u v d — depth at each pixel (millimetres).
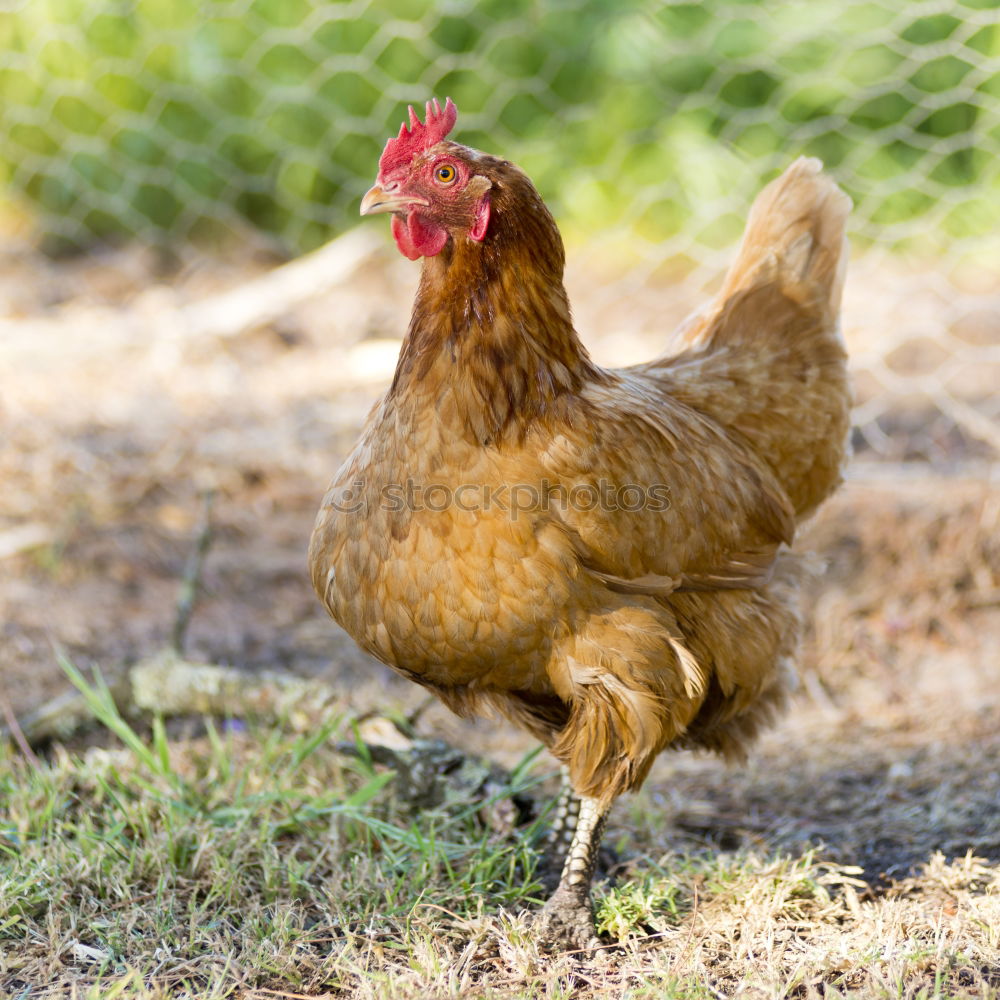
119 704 5051
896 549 6727
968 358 9391
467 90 11750
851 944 3531
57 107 12148
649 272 11266
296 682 4973
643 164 11789
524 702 3791
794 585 4281
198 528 7426
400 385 3467
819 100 11562
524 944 3562
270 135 11820
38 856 3932
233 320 10109
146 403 8953
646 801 4742
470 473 3324
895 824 4527
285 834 4301
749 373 4375
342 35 11773
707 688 3941
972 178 11516
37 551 6988
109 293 10953
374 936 3598
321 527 3703
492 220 3363
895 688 5766
